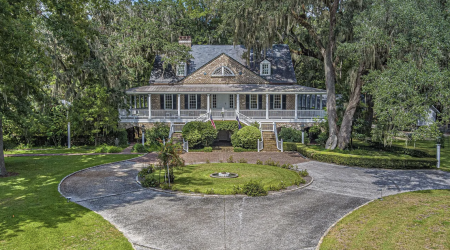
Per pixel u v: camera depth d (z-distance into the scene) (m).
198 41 41.62
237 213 10.24
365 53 19.02
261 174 16.16
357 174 16.30
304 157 21.69
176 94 31.61
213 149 24.95
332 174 16.30
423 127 12.93
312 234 8.58
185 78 31.92
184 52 31.44
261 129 26.69
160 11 37.84
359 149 23.45
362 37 18.44
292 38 31.27
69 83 23.05
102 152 23.44
